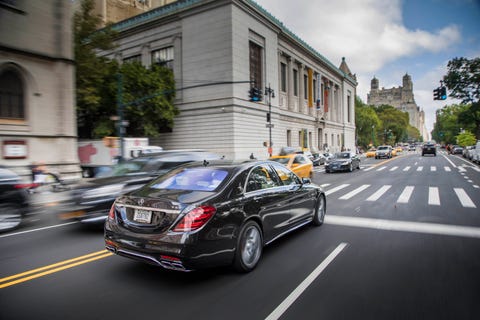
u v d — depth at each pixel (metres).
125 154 21.31
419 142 186.62
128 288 3.86
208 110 30.94
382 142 105.81
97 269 4.53
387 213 8.09
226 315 3.20
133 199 4.16
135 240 3.89
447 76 35.16
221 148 30.23
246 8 30.92
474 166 25.91
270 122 33.25
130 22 36.84
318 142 51.56
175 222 3.71
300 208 5.95
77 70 23.00
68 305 3.45
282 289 3.78
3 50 15.98
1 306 3.45
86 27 24.08
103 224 7.10
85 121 30.28
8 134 16.17
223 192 4.20
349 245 5.46
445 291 3.68
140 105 28.55
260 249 4.59
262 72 34.34
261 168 5.20
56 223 7.96
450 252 5.04
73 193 7.07
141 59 36.62
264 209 4.74
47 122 17.78
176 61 33.28
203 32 30.98
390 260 4.71
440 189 12.45
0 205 7.05
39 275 4.34
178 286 3.90
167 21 33.59
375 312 3.23
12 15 16.28
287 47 40.28
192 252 3.63
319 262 4.65
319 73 49.53
